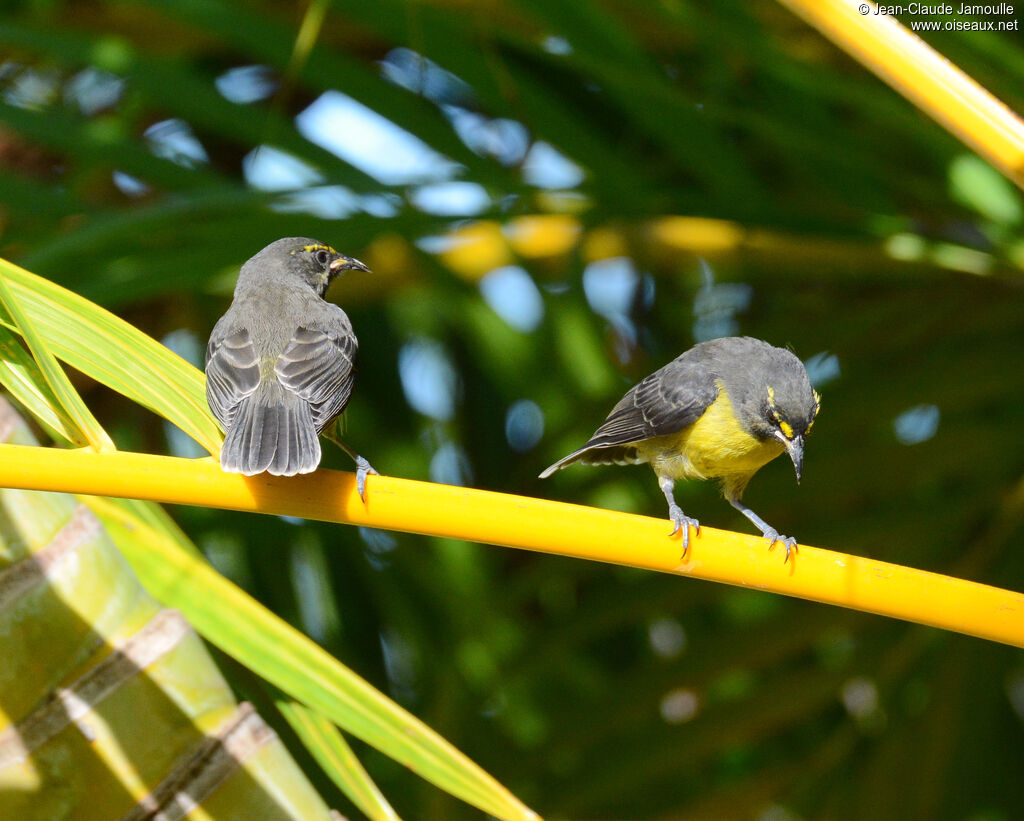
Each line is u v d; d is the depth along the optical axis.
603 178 10.54
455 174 10.42
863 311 11.80
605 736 11.19
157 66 10.62
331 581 12.61
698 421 9.32
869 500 11.45
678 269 12.81
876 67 5.43
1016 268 10.48
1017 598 5.34
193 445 13.26
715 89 10.48
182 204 9.49
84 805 5.92
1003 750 10.71
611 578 11.89
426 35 10.38
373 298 13.57
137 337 6.04
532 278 12.44
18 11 12.48
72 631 6.08
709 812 11.55
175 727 6.09
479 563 13.14
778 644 11.10
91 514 6.32
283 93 10.52
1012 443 10.96
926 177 10.65
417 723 5.97
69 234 9.15
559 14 9.58
